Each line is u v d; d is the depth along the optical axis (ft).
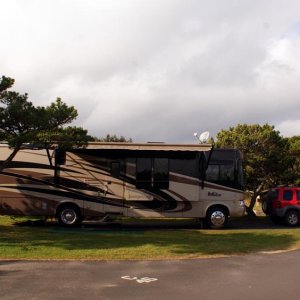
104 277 30.89
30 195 65.16
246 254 41.91
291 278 31.01
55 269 33.55
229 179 67.21
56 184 65.36
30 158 65.41
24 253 39.93
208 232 60.18
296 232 60.29
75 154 65.87
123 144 62.34
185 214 66.54
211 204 66.80
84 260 37.37
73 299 24.93
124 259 38.14
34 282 29.12
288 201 72.84
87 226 66.64
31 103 52.34
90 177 65.82
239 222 79.00
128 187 65.82
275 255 41.52
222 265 36.06
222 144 90.58
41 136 54.65
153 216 66.08
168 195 65.92
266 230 63.62
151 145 62.54
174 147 62.64
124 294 26.16
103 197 65.72
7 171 65.21
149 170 66.18
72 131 58.49
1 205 64.95
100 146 62.23
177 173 66.33
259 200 100.42
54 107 53.72
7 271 32.65
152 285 28.58
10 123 51.31
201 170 66.85
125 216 65.67
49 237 51.42
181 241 49.44
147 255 40.09
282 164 88.74
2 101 51.34
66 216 65.36
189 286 28.35
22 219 73.61
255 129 91.09
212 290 27.27
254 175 89.15
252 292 26.81
